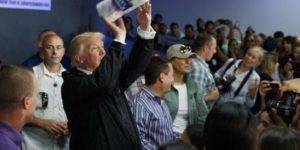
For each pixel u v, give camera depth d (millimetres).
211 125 1293
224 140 1269
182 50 2893
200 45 3516
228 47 7152
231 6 10547
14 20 5680
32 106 1582
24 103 1549
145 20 1943
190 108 2867
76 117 2010
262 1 10430
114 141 1974
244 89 3658
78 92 1931
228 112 1285
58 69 2711
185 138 1838
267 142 1479
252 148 1273
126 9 1862
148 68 2451
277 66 4156
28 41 5941
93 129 1968
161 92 2488
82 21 7375
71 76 1995
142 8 1921
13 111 1529
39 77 2625
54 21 6512
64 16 6781
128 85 2082
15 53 5742
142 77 2590
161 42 8172
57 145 2619
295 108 2008
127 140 2010
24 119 1570
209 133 1295
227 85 3695
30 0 5844
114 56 1896
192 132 1842
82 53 2059
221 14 10609
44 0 6164
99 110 1978
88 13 7641
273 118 2066
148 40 1963
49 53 2650
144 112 2354
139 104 2373
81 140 1991
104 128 1969
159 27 8344
